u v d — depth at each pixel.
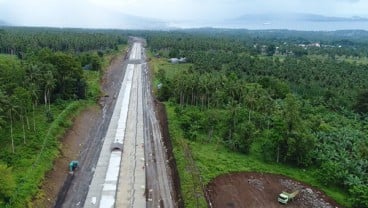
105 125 102.81
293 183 72.00
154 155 83.12
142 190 67.06
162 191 67.00
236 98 116.25
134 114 113.75
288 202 64.44
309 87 152.62
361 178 71.81
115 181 69.88
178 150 81.00
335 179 71.38
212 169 73.69
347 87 153.62
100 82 153.00
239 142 84.12
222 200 63.22
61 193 64.56
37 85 99.31
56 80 106.56
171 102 120.50
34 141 78.50
